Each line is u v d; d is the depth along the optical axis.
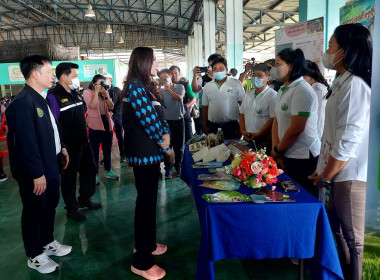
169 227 2.76
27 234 2.08
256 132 2.86
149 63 1.87
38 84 2.00
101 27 21.98
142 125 1.81
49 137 2.07
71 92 2.83
